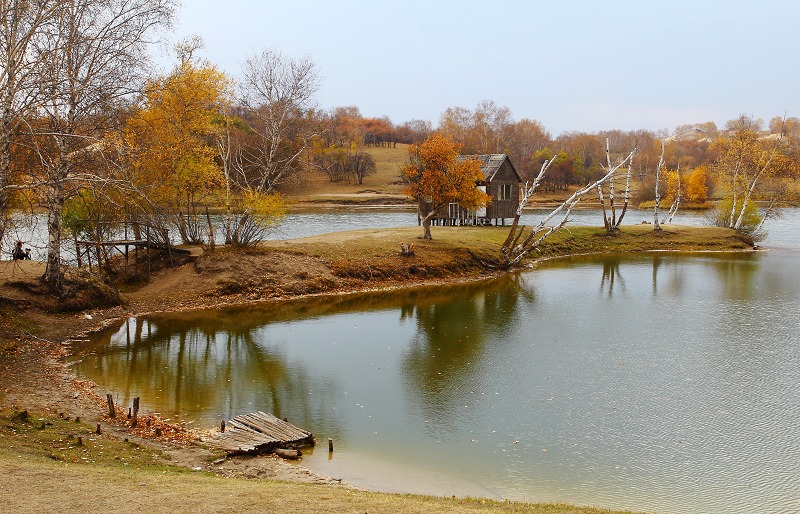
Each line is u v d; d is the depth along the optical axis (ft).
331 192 411.54
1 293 88.74
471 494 46.21
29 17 73.56
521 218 274.57
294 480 46.03
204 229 169.89
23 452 42.52
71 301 96.12
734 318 104.94
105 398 63.93
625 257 181.06
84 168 90.53
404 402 66.39
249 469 47.62
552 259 176.65
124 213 117.80
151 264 120.37
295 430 56.08
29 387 64.13
